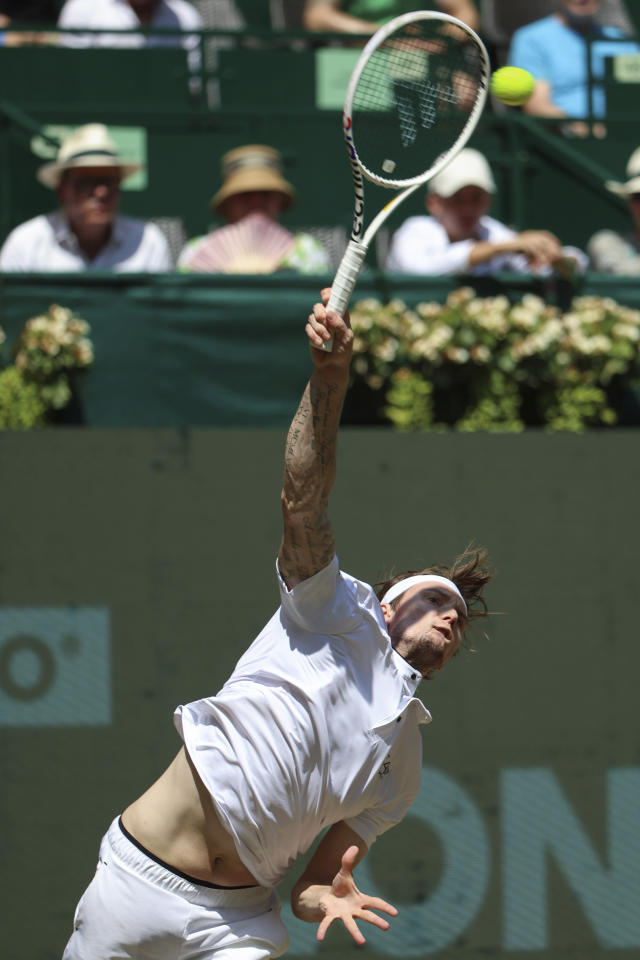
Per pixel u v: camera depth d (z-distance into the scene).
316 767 10.73
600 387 21.62
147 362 20.67
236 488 19.44
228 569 19.22
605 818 19.23
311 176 23.86
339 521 19.56
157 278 20.84
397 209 23.89
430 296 21.39
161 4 25.72
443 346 20.75
